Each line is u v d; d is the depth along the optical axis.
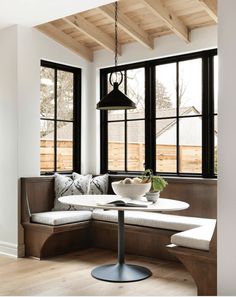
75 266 4.11
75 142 5.62
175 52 4.83
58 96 5.39
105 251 4.80
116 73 5.04
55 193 4.92
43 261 4.32
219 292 2.71
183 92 4.89
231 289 2.65
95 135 5.66
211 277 2.96
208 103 4.68
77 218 4.57
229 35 2.67
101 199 3.91
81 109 5.63
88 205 3.45
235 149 2.64
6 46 4.75
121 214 3.89
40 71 4.94
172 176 4.95
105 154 5.66
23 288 3.40
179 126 4.92
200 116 4.73
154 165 5.13
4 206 4.71
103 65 5.55
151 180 3.81
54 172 5.31
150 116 5.15
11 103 4.67
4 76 4.76
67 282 3.58
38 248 4.42
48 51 5.04
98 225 4.66
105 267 3.94
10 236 4.62
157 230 4.14
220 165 2.71
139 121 5.29
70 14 4.31
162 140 5.07
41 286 3.46
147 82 5.18
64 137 5.48
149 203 3.58
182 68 4.90
